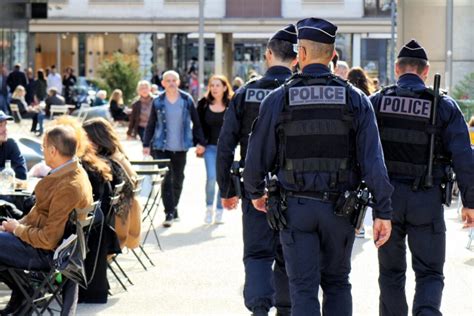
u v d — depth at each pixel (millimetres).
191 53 50000
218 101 14125
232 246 12352
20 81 37906
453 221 14562
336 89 6348
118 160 9656
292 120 6344
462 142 7191
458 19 21359
